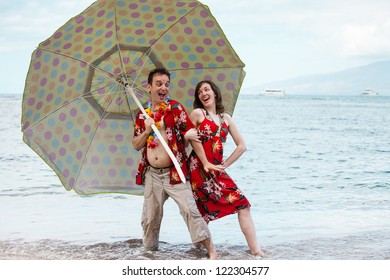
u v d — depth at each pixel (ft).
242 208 16.02
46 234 18.48
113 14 15.89
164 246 17.13
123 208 22.70
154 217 15.88
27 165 33.60
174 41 16.40
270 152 41.91
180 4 16.22
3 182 28.12
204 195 15.83
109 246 17.08
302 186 28.30
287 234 18.67
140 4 16.08
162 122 15.30
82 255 16.08
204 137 15.85
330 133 57.31
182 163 15.33
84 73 16.15
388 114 91.09
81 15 15.72
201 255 16.15
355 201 24.45
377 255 16.14
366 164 36.27
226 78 16.74
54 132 16.12
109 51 16.17
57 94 16.02
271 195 25.90
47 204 23.29
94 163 16.63
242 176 31.37
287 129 61.57
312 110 105.29
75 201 23.94
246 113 92.84
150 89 15.49
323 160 38.01
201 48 16.51
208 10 16.08
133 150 16.81
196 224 15.29
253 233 16.11
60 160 16.20
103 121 16.58
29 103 15.78
